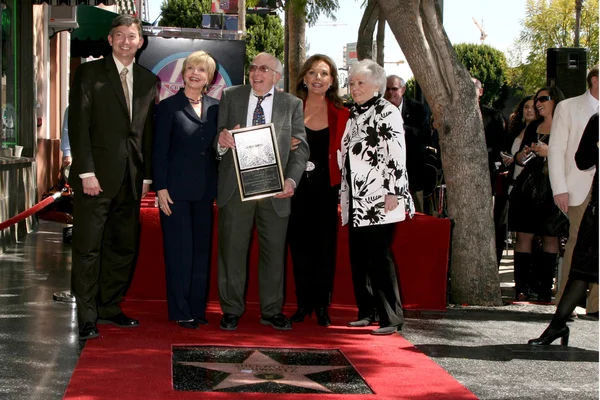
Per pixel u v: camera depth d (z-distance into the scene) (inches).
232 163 231.3
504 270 406.0
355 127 235.6
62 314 247.1
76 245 217.2
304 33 517.7
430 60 289.4
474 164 294.7
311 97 244.4
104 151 217.3
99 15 377.7
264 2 636.1
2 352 200.4
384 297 237.5
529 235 311.3
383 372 195.6
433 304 279.3
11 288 289.9
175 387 175.2
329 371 195.0
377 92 235.9
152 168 230.1
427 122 326.6
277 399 170.1
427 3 284.5
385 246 236.8
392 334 237.8
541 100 303.9
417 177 324.2
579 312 288.5
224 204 232.1
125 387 173.6
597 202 224.7
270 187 229.1
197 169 230.7
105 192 217.8
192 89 232.4
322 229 243.0
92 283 218.1
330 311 268.7
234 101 234.5
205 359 199.9
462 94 293.3
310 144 241.8
